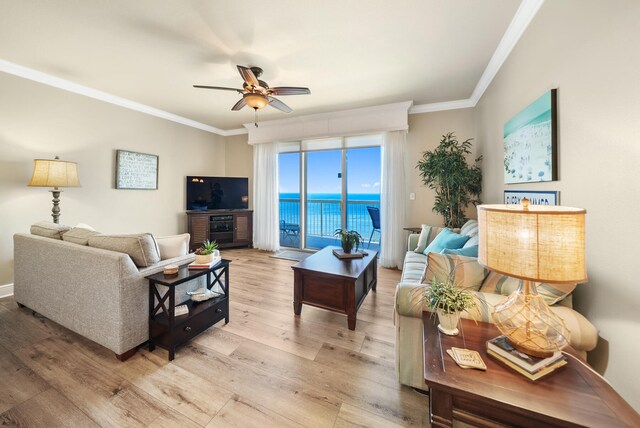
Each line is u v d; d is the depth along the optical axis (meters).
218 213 4.95
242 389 1.50
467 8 1.90
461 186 3.43
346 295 2.17
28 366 1.67
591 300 1.28
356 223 5.37
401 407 1.39
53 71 2.88
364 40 2.29
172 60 2.64
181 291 2.10
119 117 3.74
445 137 3.56
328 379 1.59
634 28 1.03
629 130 1.06
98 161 3.51
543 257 0.87
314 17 2.00
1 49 2.45
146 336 1.84
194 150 4.96
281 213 5.77
